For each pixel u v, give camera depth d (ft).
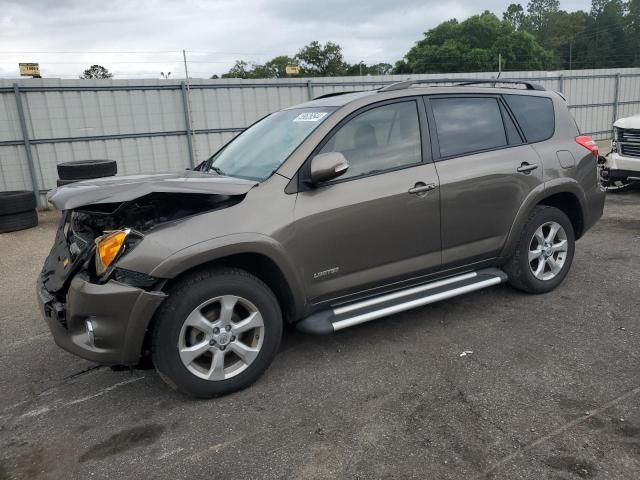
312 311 11.75
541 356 11.94
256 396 10.89
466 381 11.03
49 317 10.91
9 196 32.17
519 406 10.00
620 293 15.52
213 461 8.91
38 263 24.90
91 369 12.70
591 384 10.64
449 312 14.73
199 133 47.88
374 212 11.91
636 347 12.16
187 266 9.93
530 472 8.18
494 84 15.44
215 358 10.61
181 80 46.03
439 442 9.06
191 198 10.92
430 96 13.39
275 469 8.62
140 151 45.52
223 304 10.53
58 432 10.10
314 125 12.07
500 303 15.17
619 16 295.28
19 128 40.63
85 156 43.29
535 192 14.48
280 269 10.91
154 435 9.78
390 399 10.52
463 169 13.26
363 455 8.84
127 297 9.70
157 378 12.01
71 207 9.58
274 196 11.00
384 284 12.54
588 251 20.07
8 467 9.10
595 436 8.96
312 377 11.56
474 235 13.65
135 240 9.98
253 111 50.21
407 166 12.59
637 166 27.63
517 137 14.64
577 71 71.31
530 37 220.43
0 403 11.35
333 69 237.66
